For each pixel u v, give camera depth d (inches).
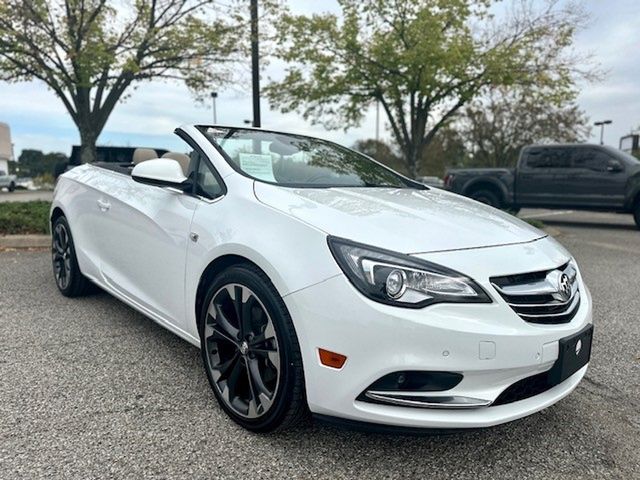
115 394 105.7
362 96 480.7
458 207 108.4
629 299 194.5
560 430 97.9
